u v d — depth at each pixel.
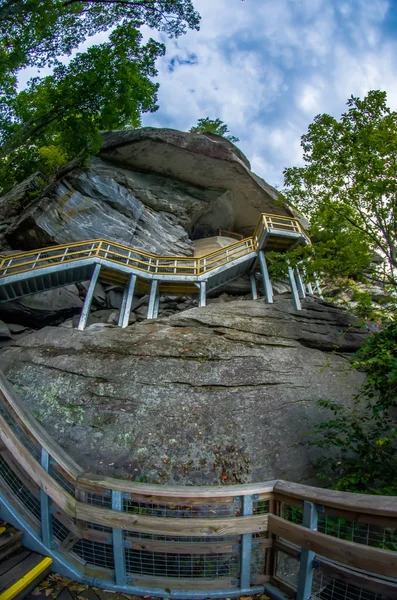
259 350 8.38
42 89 13.98
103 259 10.21
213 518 2.56
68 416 6.52
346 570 2.12
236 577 2.69
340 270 8.77
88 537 2.71
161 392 7.01
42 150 16.62
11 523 2.89
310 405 7.17
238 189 17.22
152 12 12.79
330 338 9.52
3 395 3.10
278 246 11.74
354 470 5.08
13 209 14.05
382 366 5.22
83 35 12.74
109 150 15.95
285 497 2.54
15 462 3.07
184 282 11.02
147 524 2.56
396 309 8.51
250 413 6.77
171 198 16.66
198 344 8.24
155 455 5.84
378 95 7.32
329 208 8.45
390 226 7.89
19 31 10.63
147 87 15.09
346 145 7.90
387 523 1.84
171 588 2.61
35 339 8.77
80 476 2.80
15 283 9.64
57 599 2.47
